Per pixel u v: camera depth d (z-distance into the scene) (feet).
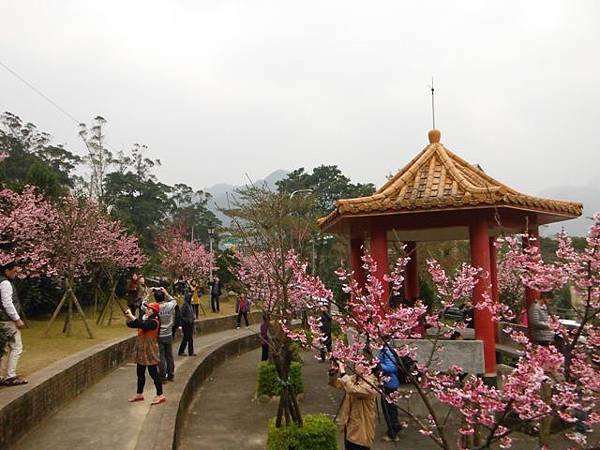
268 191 70.69
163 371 33.27
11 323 24.95
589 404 17.85
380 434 27.43
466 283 20.57
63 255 51.67
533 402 14.53
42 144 163.94
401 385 30.30
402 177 31.09
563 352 17.88
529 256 19.06
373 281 20.74
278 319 24.80
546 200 29.60
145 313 29.17
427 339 26.27
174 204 188.65
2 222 43.06
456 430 27.32
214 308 84.99
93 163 146.92
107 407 27.50
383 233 30.07
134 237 75.20
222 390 38.70
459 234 36.83
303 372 45.88
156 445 20.58
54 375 26.50
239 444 26.18
